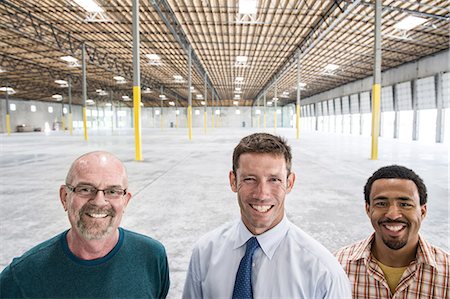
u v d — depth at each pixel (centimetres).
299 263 138
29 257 145
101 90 4153
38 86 3975
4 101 4247
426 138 2244
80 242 147
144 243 162
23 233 427
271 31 1766
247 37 1889
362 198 618
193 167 1023
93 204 143
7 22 1586
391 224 167
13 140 2455
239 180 144
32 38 1894
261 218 140
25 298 140
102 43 2086
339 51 2164
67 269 145
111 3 1408
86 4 1073
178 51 2267
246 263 141
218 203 579
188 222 471
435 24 1539
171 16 1549
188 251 367
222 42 2006
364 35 1753
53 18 1614
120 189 149
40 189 707
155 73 3244
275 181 141
